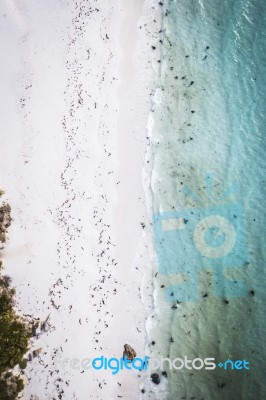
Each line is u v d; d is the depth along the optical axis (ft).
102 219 28.55
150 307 27.30
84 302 27.20
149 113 30.60
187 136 30.48
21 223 28.84
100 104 30.50
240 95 31.22
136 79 31.09
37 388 26.02
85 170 29.35
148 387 25.95
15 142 30.30
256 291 27.68
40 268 28.02
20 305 27.48
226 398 25.70
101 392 25.73
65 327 26.89
